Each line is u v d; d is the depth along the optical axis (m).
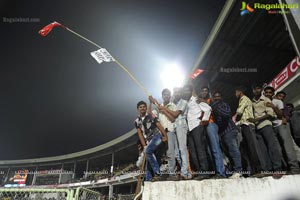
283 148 4.42
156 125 4.21
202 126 4.28
